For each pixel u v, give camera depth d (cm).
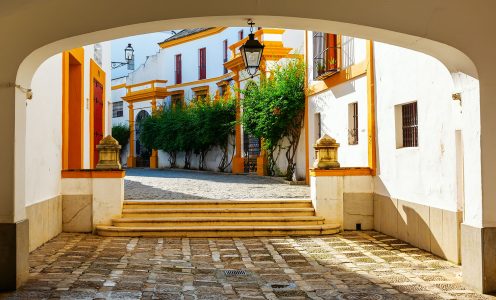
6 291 647
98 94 1583
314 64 1633
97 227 1088
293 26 698
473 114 672
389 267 794
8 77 659
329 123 1527
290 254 896
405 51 983
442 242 849
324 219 1138
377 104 1127
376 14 659
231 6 652
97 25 656
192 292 655
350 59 1328
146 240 1025
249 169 2573
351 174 1152
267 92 1980
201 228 1069
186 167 3338
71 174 1110
